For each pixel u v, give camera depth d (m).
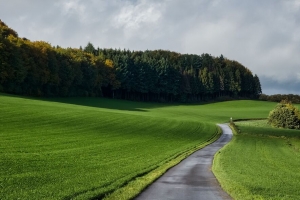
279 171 27.83
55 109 69.62
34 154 29.89
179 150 42.97
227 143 57.62
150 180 20.84
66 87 125.19
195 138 61.81
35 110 64.06
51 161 27.02
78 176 21.42
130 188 18.11
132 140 49.38
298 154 45.44
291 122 92.69
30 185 18.06
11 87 99.62
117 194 16.69
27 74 105.62
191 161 33.41
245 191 17.62
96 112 75.62
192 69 194.62
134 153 36.78
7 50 96.25
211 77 197.50
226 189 18.09
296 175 25.88
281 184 20.88
